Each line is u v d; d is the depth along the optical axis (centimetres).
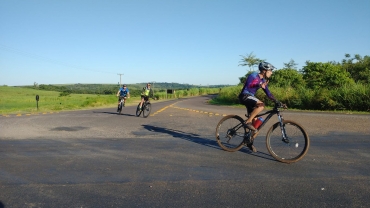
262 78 635
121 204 375
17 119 1343
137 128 1029
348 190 421
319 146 713
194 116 1500
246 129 647
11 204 374
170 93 8062
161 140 794
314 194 407
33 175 488
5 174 493
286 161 570
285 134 583
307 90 2291
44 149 680
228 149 663
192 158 599
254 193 411
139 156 614
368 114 1623
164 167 535
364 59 4275
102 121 1260
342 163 562
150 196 400
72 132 934
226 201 384
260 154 637
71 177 478
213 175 490
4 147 702
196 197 397
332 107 2038
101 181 459
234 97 3086
